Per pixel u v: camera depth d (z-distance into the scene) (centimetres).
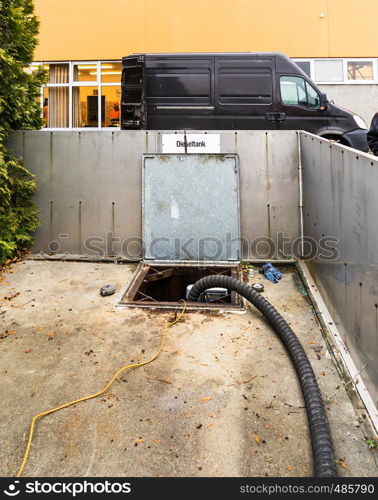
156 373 276
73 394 251
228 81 751
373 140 392
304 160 512
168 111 756
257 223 538
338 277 339
